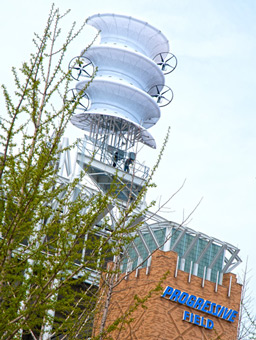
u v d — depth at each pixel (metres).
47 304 19.56
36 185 18.06
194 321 43.44
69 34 20.33
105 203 20.08
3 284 19.09
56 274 18.84
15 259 18.44
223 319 44.78
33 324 18.23
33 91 19.12
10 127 17.84
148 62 64.25
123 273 44.88
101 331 24.81
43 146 18.80
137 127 63.19
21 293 17.84
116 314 43.34
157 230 47.03
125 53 63.19
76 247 19.31
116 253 21.22
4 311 17.72
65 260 18.88
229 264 46.94
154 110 65.06
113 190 22.05
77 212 19.95
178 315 43.03
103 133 65.50
